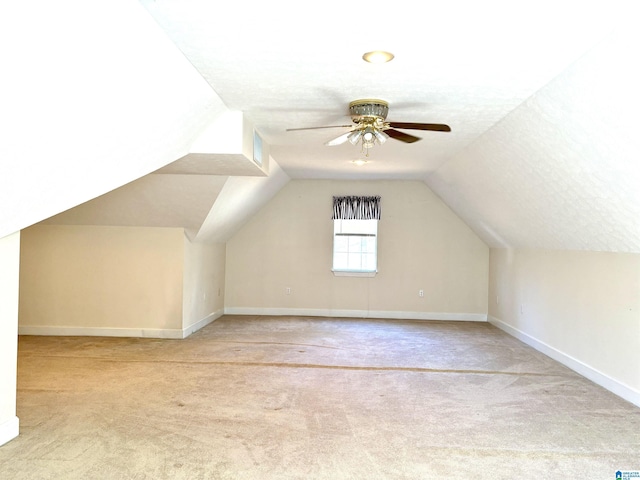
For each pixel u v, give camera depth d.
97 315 6.80
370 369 5.31
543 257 6.29
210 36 2.72
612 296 4.65
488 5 2.35
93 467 2.96
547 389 4.67
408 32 2.66
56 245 6.79
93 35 2.17
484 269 8.69
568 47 2.77
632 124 2.95
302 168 7.56
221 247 8.55
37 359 5.48
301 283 8.85
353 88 3.65
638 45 2.47
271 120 4.64
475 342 6.82
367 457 3.16
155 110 3.22
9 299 3.34
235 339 6.72
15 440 3.34
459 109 4.10
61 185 3.09
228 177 5.84
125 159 3.50
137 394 4.33
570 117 3.44
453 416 3.92
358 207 8.68
